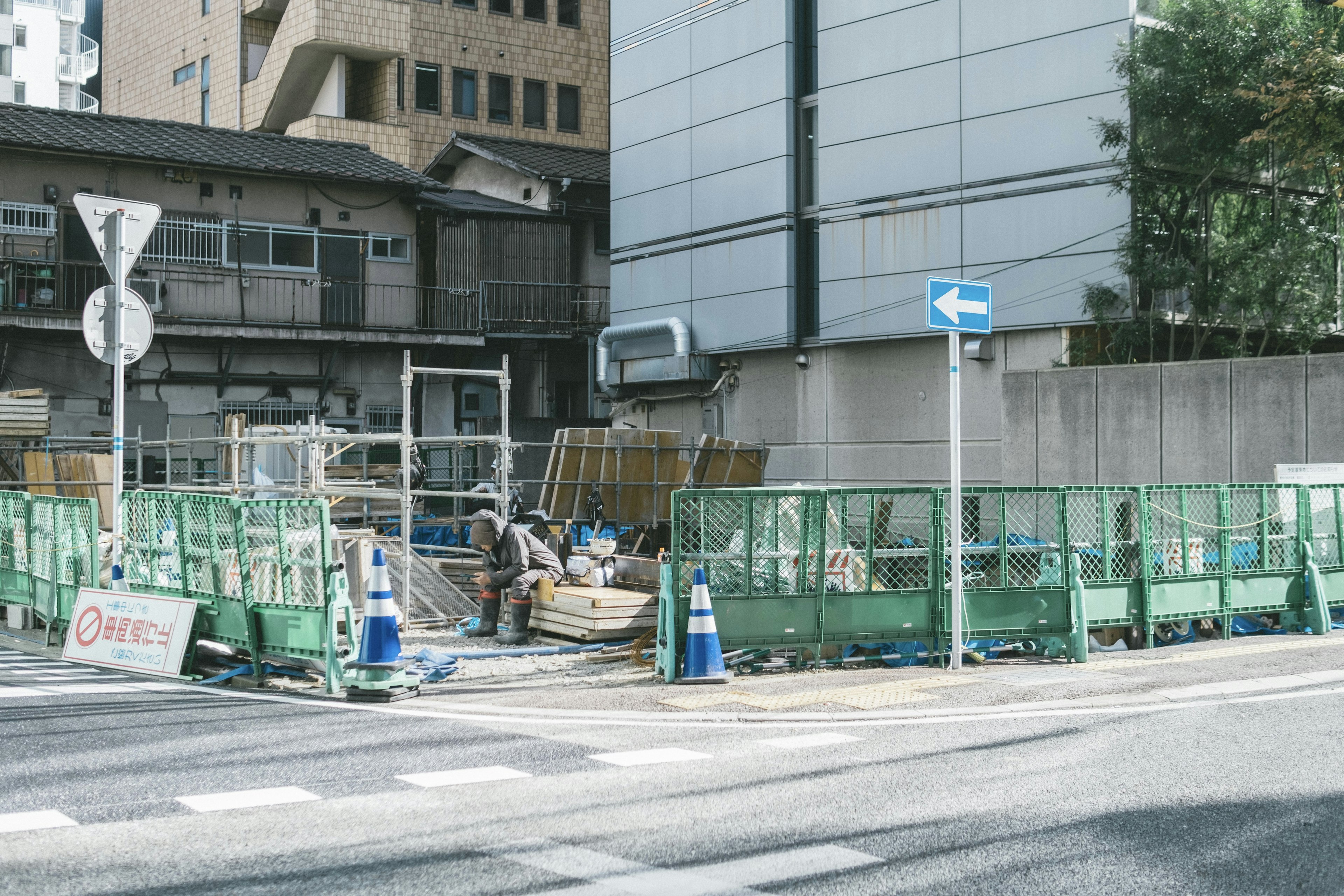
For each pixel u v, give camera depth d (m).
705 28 27.31
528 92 41.66
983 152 21.84
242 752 6.80
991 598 10.34
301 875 4.59
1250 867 4.67
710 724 7.78
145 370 26.89
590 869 4.67
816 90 25.58
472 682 9.68
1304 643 11.18
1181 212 19.73
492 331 30.95
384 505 21.14
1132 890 4.41
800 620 9.84
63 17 69.69
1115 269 19.83
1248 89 17.55
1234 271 19.00
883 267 23.53
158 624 10.09
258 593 9.50
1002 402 18.88
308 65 37.78
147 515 10.70
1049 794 5.80
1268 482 14.52
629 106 29.53
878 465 24.00
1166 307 19.25
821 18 24.75
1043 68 20.97
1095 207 20.17
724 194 26.78
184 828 5.24
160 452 26.23
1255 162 18.78
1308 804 5.57
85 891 4.40
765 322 25.77
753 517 9.74
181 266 27.38
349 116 40.03
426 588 14.04
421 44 39.44
